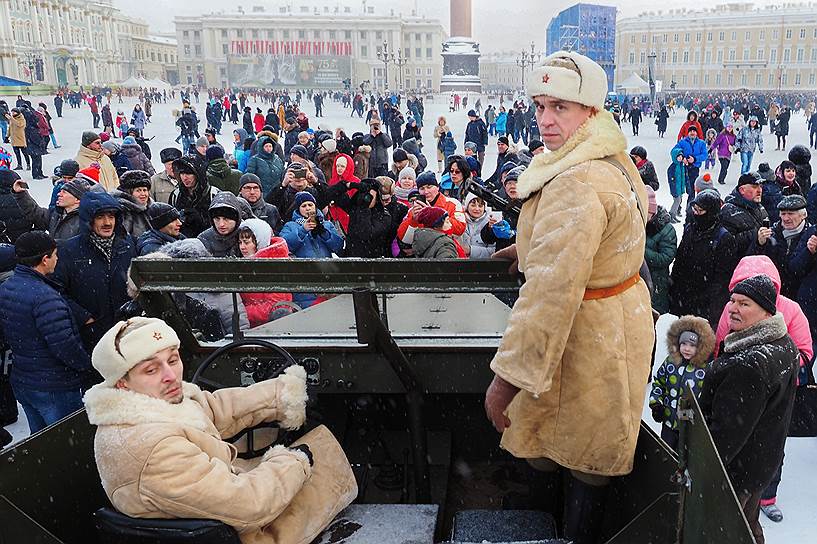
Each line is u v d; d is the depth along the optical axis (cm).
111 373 186
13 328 411
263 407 228
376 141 1336
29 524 176
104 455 183
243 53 9988
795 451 480
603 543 213
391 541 215
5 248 491
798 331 411
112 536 184
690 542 166
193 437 191
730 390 298
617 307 180
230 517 183
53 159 2064
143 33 11238
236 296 269
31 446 193
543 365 168
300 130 1662
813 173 1711
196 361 274
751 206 584
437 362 267
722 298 582
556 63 177
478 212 565
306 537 206
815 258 534
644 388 186
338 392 270
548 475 243
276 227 689
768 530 390
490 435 296
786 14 8456
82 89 6869
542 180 178
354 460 283
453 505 273
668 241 601
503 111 2594
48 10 8019
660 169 1852
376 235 568
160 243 486
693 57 9238
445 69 5997
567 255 165
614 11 5862
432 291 223
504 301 283
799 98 5031
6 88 5788
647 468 186
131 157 1128
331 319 282
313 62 9625
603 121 179
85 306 454
